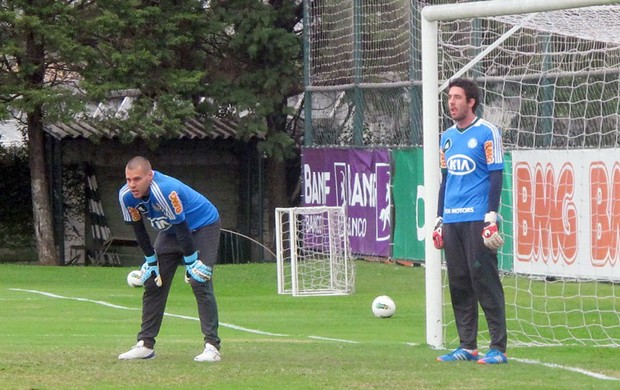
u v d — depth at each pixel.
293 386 9.68
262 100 36.38
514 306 19.23
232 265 30.97
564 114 25.17
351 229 31.19
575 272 20.58
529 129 25.61
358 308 21.80
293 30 38.19
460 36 26.11
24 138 39.69
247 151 39.62
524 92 25.69
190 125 38.72
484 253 11.52
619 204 19.62
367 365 11.39
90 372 10.48
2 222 39.62
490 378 10.33
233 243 39.53
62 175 38.19
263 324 18.62
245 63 37.25
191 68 36.50
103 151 39.56
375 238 30.02
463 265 11.73
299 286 26.11
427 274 13.96
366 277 27.42
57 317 18.98
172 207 11.27
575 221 20.55
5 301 22.02
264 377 10.27
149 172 11.21
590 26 20.45
